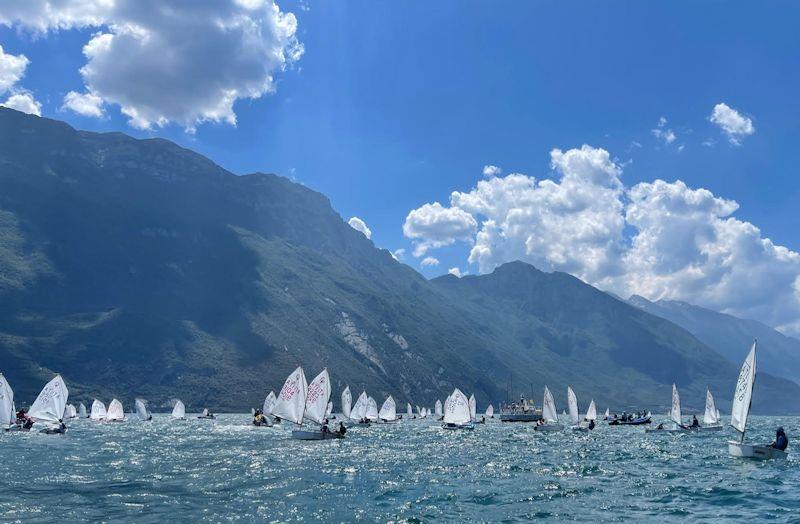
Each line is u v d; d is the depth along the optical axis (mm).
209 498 32281
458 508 30312
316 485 36938
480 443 73062
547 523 27125
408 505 30953
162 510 29125
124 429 96875
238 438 76500
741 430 51406
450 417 109125
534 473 43375
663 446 69000
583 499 32781
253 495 33281
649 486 37000
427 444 70562
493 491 35250
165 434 83688
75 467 44031
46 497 32000
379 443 71000
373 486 36750
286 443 68750
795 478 39562
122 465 45656
